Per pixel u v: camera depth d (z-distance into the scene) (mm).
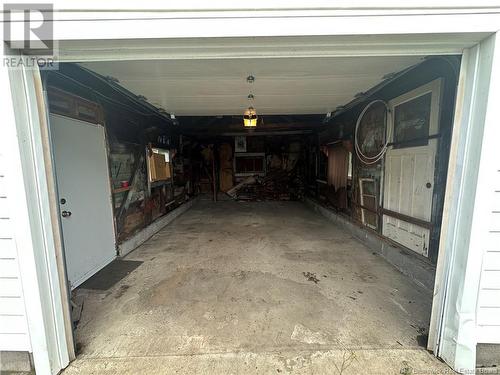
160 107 3955
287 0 1158
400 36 1232
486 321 1436
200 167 8594
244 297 2221
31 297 1335
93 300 2199
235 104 3814
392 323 1843
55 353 1422
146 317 1942
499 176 1310
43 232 1344
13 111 1194
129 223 3633
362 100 3445
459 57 1408
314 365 1460
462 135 1355
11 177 1234
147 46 1273
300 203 7762
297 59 2049
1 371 1453
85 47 1258
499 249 1369
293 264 2965
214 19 1171
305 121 6176
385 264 2939
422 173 2582
